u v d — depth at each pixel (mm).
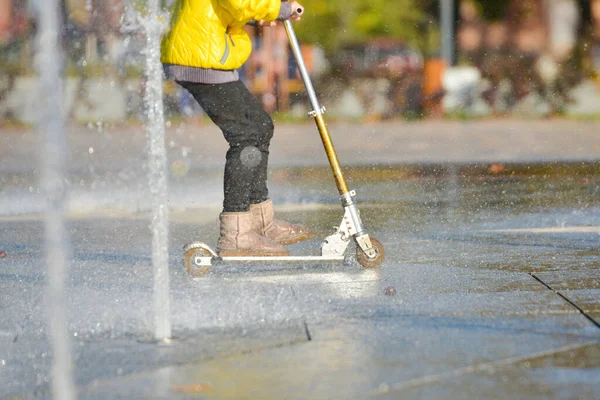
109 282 14461
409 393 9156
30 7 54000
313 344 10844
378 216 21484
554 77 66000
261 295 13336
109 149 42281
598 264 15375
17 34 54844
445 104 66375
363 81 68000
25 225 21125
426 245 17453
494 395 9055
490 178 29562
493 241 17891
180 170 33969
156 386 9547
